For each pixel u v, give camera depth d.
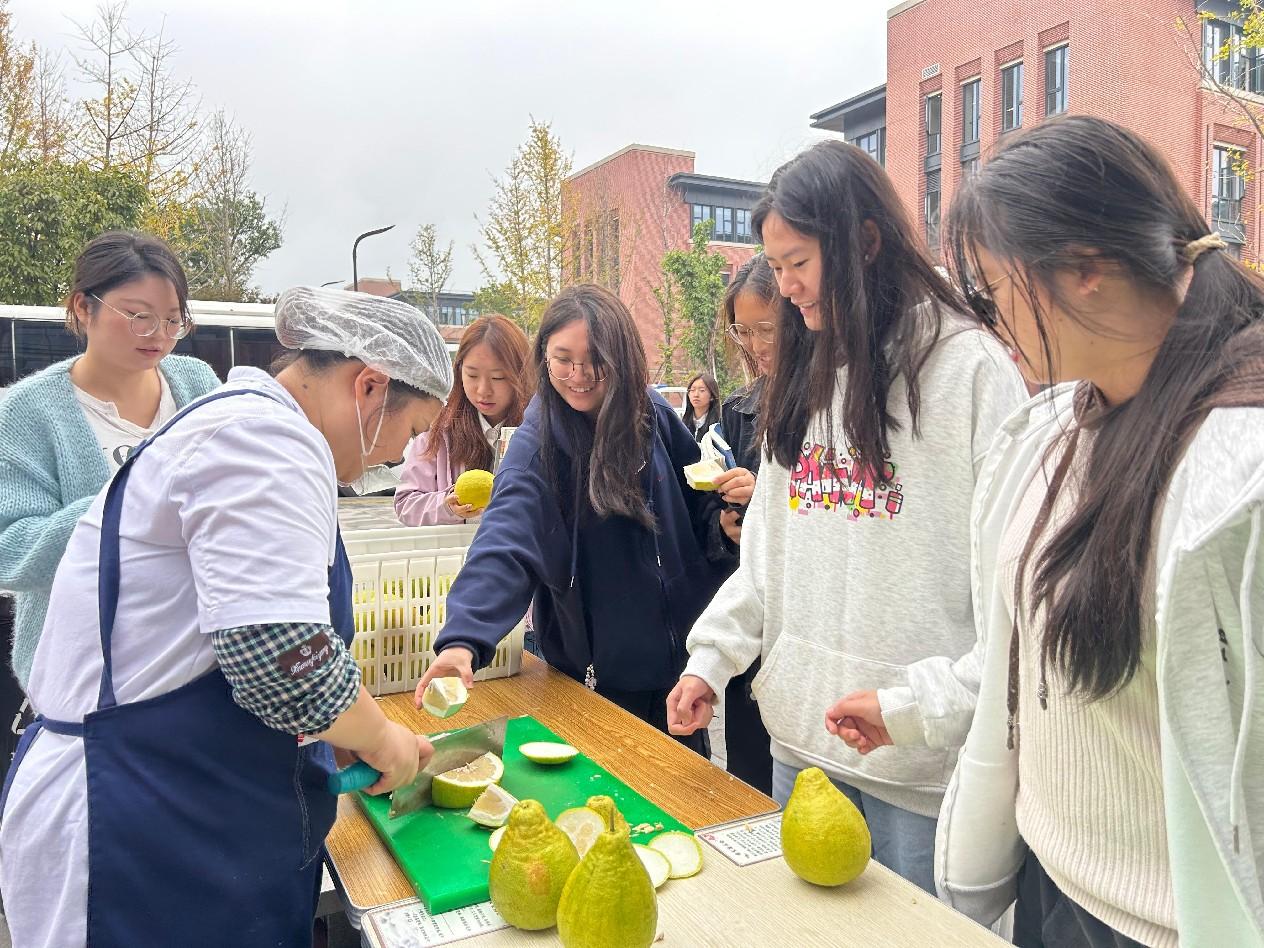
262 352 8.61
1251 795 0.91
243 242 16.31
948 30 15.05
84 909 1.17
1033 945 1.38
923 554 1.57
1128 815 1.08
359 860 1.38
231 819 1.23
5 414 2.22
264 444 1.18
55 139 12.75
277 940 1.28
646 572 2.25
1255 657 0.87
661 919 1.20
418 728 1.93
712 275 19.39
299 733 1.24
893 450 1.59
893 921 1.19
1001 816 1.34
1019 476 1.28
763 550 1.86
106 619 1.21
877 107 18.97
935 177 15.76
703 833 1.44
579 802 1.54
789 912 1.21
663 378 19.94
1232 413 0.88
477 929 1.20
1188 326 0.93
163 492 1.19
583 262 20.53
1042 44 13.36
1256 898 0.89
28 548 2.06
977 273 1.06
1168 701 0.91
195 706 1.21
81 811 1.18
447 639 1.84
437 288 19.69
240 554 1.13
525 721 1.92
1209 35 11.70
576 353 2.10
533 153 17.78
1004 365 1.55
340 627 1.37
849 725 1.51
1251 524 0.84
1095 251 0.94
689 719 1.79
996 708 1.29
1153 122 11.80
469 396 3.02
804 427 1.74
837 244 1.54
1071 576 1.02
